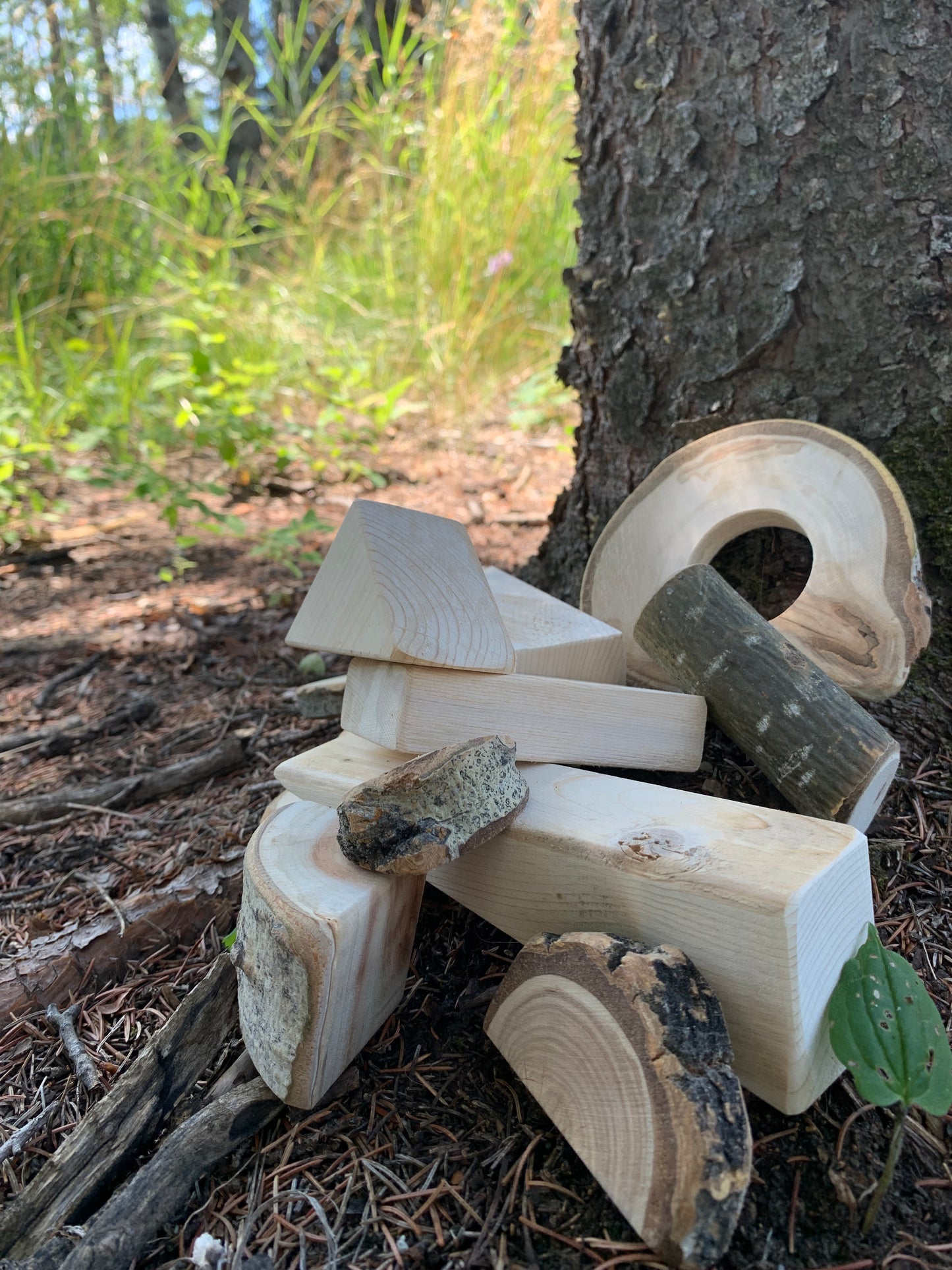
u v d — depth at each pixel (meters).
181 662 0.48
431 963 0.26
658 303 0.34
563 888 0.22
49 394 0.78
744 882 0.19
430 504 0.68
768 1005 0.19
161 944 0.29
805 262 0.31
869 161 0.30
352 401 0.78
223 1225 0.20
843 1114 0.21
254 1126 0.22
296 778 0.27
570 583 0.40
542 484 0.70
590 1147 0.19
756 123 0.31
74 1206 0.20
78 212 0.86
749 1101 0.21
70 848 0.33
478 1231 0.19
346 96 1.13
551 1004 0.20
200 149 1.21
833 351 0.31
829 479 0.28
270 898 0.21
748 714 0.27
